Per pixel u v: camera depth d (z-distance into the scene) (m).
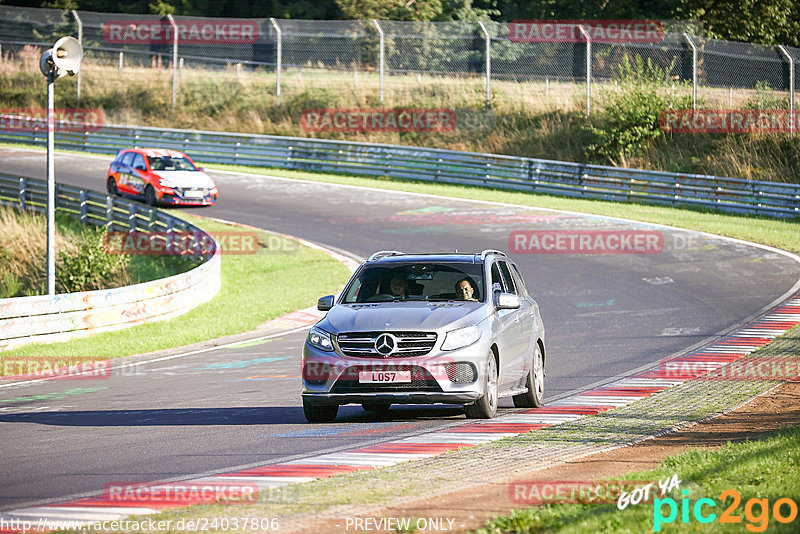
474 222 101.50
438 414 35.81
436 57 185.25
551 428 31.47
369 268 36.41
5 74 185.88
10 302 57.78
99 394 42.50
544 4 188.88
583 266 81.12
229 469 26.00
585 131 140.62
